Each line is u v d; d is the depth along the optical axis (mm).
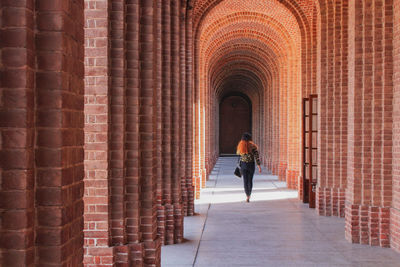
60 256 2912
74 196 3137
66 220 2992
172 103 9453
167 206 9016
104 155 5684
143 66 6336
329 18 11758
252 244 8953
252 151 14719
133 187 6039
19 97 2783
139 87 6098
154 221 6492
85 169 5699
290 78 18906
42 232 2910
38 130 2912
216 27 19656
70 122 3066
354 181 8977
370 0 8820
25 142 2791
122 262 5832
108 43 5676
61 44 2908
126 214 6055
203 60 19703
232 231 10195
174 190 9227
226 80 39875
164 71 9219
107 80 5645
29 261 2836
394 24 8648
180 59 11492
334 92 11711
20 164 2789
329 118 11859
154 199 6512
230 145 49188
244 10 19016
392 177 8688
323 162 12055
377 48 8781
